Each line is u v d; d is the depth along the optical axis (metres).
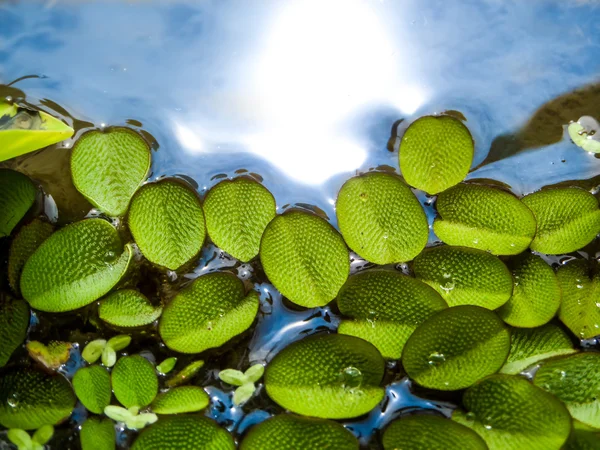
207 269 0.10
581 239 0.09
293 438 0.08
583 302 0.09
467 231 0.09
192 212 0.09
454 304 0.09
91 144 0.10
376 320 0.09
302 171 0.10
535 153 0.10
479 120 0.10
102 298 0.09
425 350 0.09
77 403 0.09
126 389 0.09
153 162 0.10
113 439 0.09
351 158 0.10
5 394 0.09
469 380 0.09
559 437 0.08
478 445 0.08
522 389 0.09
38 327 0.09
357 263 0.10
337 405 0.08
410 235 0.09
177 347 0.09
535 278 0.09
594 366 0.09
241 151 0.10
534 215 0.10
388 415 0.09
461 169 0.10
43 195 0.10
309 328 0.09
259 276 0.10
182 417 0.09
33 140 0.10
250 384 0.09
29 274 0.09
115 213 0.10
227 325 0.09
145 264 0.10
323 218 0.10
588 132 0.10
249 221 0.09
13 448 0.09
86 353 0.09
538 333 0.09
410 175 0.10
